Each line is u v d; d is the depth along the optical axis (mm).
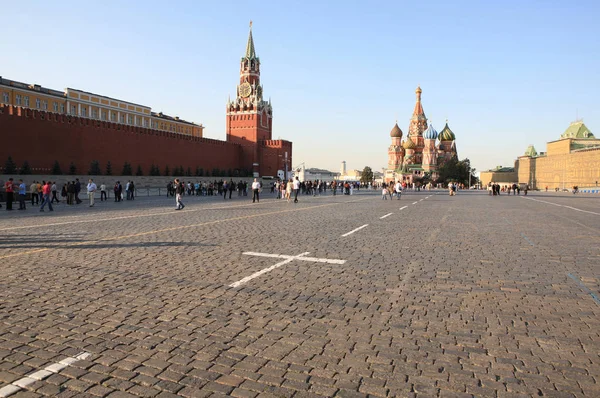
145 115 82688
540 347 4371
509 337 4621
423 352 4227
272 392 3461
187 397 3385
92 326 4840
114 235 11695
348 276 7219
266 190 69688
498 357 4133
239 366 3900
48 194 21125
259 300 5828
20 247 9688
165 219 16500
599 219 18141
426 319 5148
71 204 27188
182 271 7449
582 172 97875
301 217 17812
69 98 65688
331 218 17469
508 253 9500
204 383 3598
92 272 7320
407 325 4945
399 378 3707
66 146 46125
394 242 10961
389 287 6559
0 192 26203
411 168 123750
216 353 4164
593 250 9961
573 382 3662
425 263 8336
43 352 4164
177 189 22641
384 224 15312
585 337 4633
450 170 119062
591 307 5652
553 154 114938
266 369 3848
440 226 14859
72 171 45781
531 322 5078
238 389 3504
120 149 53875
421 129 131375
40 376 3691
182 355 4117
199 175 69938
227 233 12336
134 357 4070
